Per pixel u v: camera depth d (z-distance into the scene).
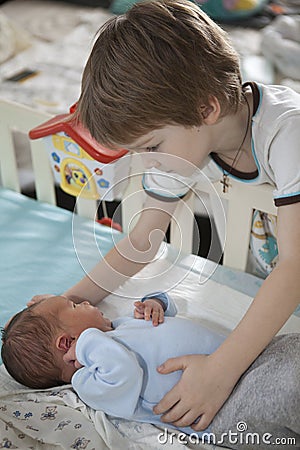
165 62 0.95
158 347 1.12
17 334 1.16
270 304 1.00
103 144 1.02
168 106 0.96
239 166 1.18
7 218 1.59
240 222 1.34
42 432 1.08
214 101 1.00
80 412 1.12
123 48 0.96
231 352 1.01
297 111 1.05
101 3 3.08
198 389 1.02
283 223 1.02
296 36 2.28
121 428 1.08
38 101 2.32
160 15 0.97
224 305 1.31
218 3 2.76
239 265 1.42
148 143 1.01
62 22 2.95
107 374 1.06
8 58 2.64
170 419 1.05
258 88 1.10
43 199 1.64
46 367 1.14
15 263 1.46
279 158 1.04
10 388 1.18
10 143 1.60
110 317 1.29
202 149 1.06
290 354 1.03
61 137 1.41
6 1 3.17
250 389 1.01
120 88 0.95
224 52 1.01
